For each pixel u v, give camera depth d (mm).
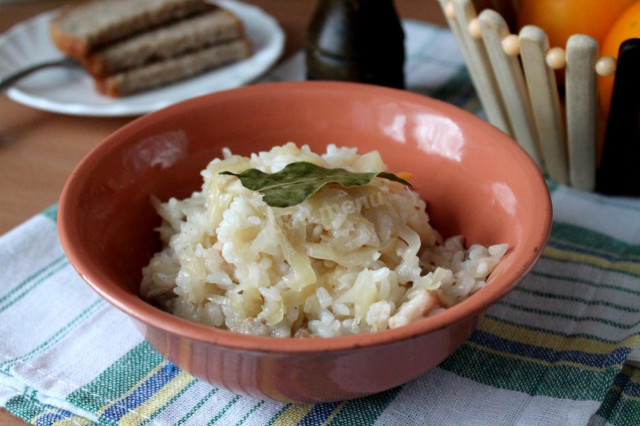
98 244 441
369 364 394
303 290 429
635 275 485
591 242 509
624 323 461
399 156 494
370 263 434
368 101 494
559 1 512
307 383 402
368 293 424
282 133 501
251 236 432
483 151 464
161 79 638
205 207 464
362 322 425
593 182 538
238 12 711
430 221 488
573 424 418
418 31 696
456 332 404
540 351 452
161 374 448
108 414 428
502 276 398
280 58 679
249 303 431
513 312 472
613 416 430
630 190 534
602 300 474
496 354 452
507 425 422
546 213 421
